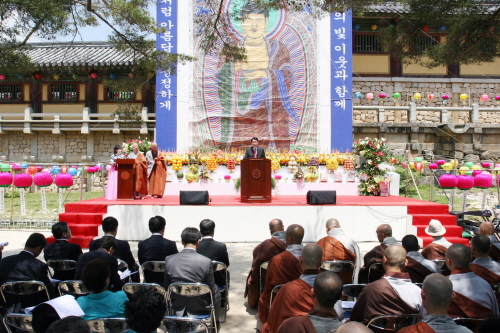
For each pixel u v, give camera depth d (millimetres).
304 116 14633
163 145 14414
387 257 3621
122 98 18016
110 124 17562
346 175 13461
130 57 17609
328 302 2752
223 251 5258
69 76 18328
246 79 14680
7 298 4184
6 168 14125
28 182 11578
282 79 14703
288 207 9727
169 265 4391
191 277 4316
